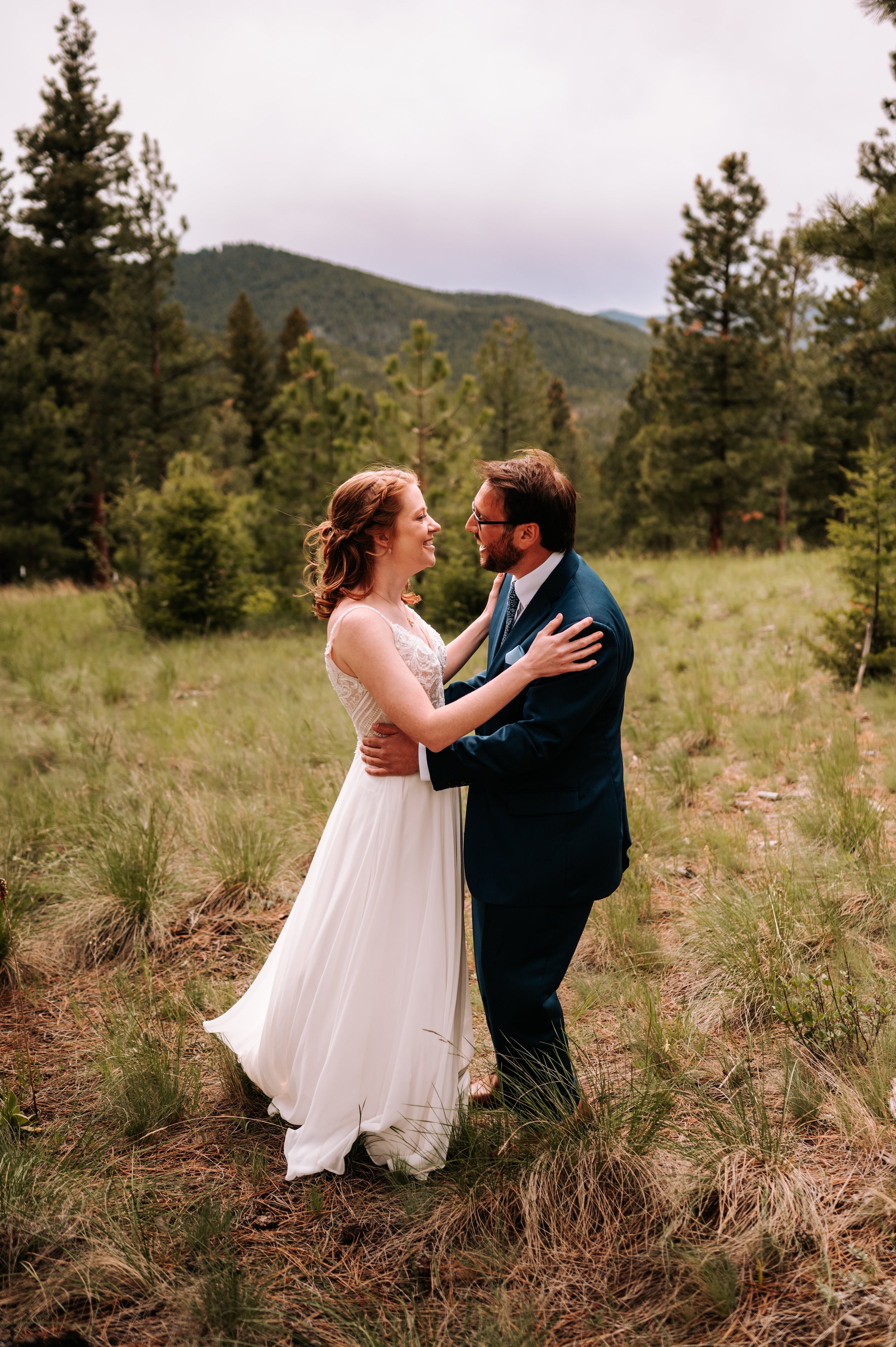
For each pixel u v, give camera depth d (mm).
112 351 22031
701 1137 2250
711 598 10844
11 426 21406
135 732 6602
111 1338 1770
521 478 2172
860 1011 2613
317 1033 2367
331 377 13820
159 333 23422
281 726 6285
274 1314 1800
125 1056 2707
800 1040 2645
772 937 3119
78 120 24781
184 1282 1896
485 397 21000
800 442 20266
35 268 25047
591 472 32125
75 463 22969
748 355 18891
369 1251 2020
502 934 2291
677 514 20844
